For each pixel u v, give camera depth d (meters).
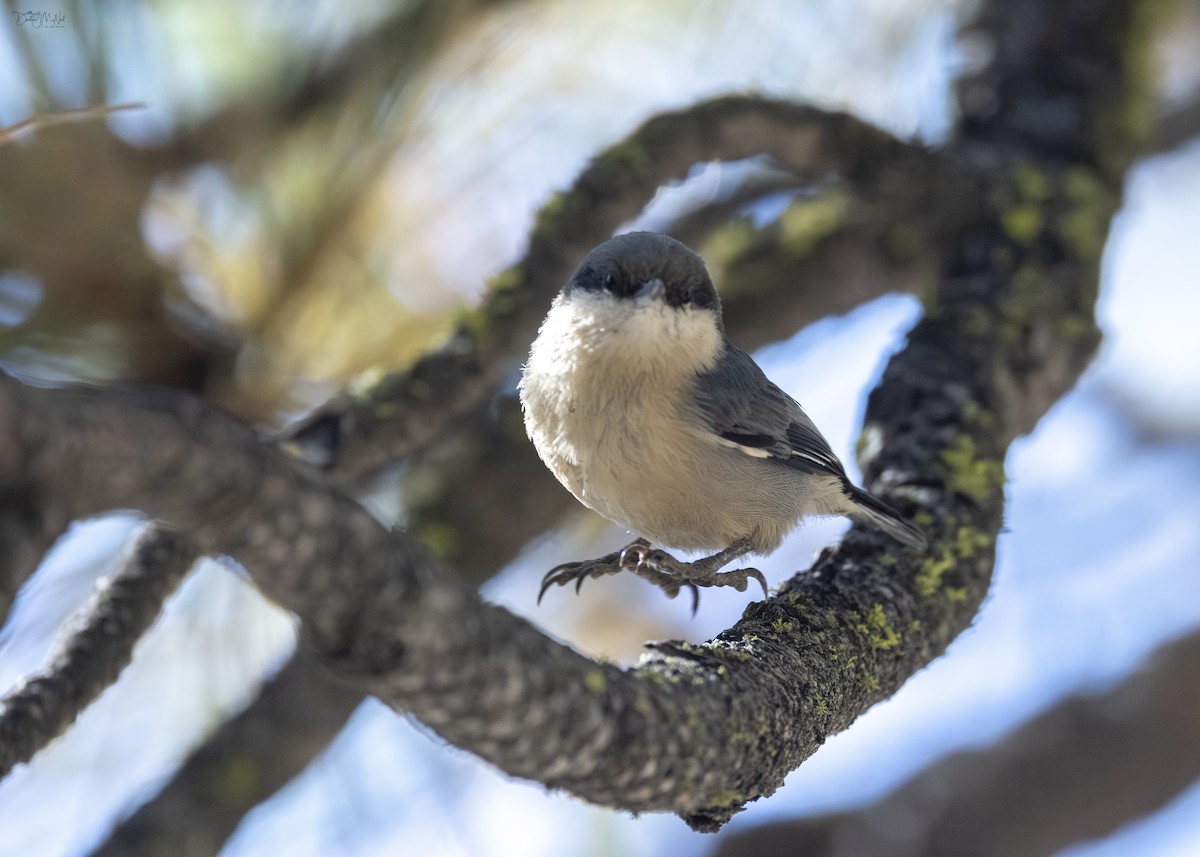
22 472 2.52
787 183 9.53
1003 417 7.37
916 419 7.24
